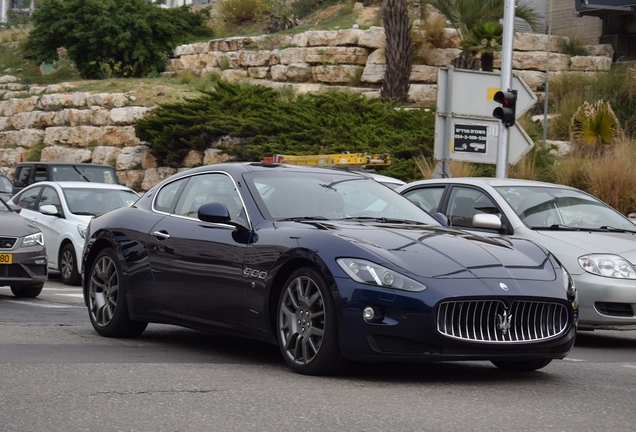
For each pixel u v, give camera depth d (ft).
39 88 169.89
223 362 31.99
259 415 23.15
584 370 33.55
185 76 160.97
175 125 124.57
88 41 173.37
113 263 37.73
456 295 27.32
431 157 97.35
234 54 157.99
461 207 47.24
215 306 32.32
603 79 121.70
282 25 170.81
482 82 82.43
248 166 35.09
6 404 23.88
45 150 153.79
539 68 135.23
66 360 31.07
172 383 27.22
